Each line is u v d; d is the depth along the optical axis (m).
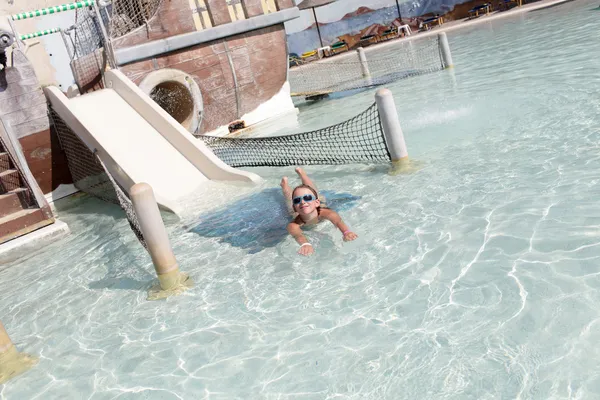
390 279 4.66
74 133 10.02
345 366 3.69
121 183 9.00
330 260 5.29
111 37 12.40
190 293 5.36
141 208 5.27
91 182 10.36
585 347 3.30
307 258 5.46
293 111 15.70
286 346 4.09
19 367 4.66
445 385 3.29
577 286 3.89
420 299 4.25
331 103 15.57
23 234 8.49
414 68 18.00
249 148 10.27
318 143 10.02
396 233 5.48
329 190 7.29
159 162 9.46
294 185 7.98
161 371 4.15
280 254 5.71
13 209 8.77
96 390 4.09
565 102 8.40
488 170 6.49
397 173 7.27
